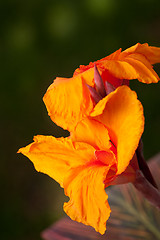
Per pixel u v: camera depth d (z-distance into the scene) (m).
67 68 1.34
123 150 0.50
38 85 1.33
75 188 0.52
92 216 0.51
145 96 1.23
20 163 1.23
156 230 0.66
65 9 1.46
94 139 0.52
